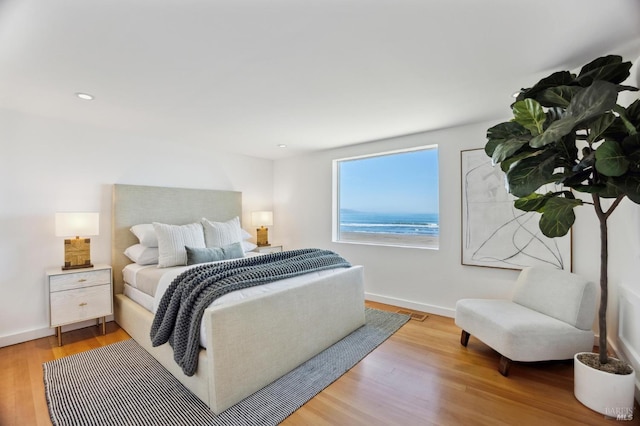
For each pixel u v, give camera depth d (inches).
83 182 123.3
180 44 65.8
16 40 63.7
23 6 52.7
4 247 105.6
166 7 53.6
